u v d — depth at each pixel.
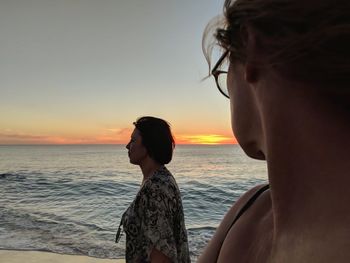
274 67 0.55
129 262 3.41
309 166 0.52
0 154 97.88
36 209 18.44
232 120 0.68
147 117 3.59
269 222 0.71
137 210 3.41
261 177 32.97
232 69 0.67
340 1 0.48
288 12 0.51
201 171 39.69
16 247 10.45
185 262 3.50
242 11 0.58
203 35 0.76
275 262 0.57
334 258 0.47
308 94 0.52
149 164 3.53
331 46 0.49
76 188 26.50
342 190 0.49
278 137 0.55
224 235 0.88
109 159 71.44
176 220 3.45
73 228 13.94
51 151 130.00
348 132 0.51
